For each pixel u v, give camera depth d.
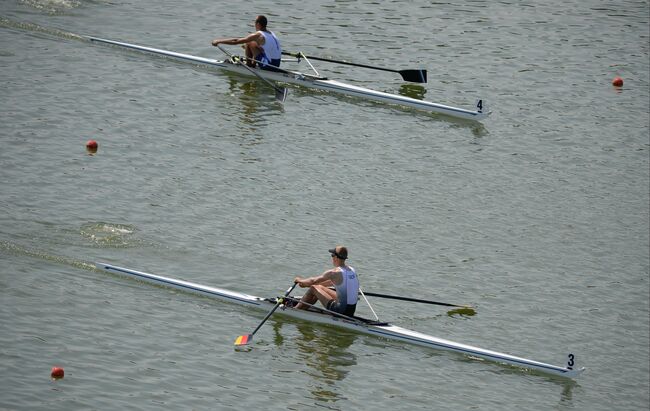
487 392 81.94
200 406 73.62
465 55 160.12
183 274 93.56
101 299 86.94
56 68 137.88
